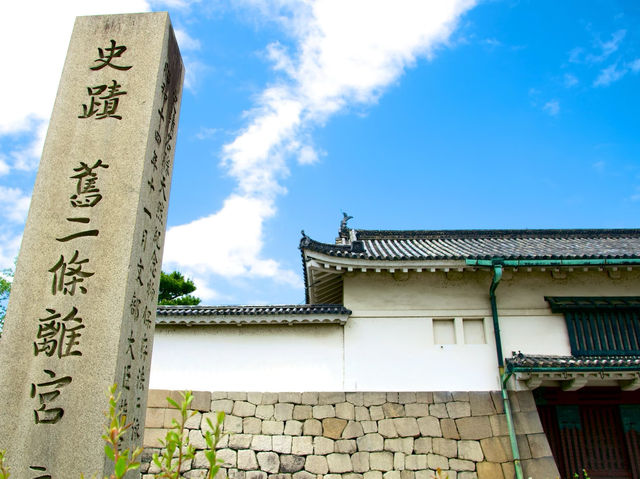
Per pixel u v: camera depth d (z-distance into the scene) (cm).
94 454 433
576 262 1210
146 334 541
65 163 546
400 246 1575
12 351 469
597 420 1209
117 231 514
